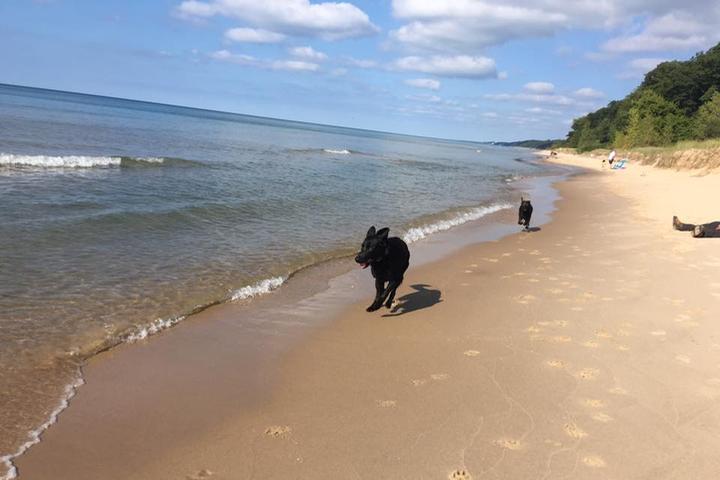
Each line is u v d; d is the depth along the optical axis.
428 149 88.25
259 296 6.98
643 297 7.11
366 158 40.22
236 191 15.08
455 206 16.84
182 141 35.38
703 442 3.73
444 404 4.25
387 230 6.53
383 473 3.33
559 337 5.73
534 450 3.61
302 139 69.25
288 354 5.23
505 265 9.16
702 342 5.56
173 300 6.42
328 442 3.68
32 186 12.03
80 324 5.48
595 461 3.48
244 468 3.36
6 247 7.51
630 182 29.22
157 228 9.81
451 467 3.40
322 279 7.97
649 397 4.38
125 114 77.38
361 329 6.02
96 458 3.41
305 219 12.25
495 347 5.47
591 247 10.67
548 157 89.06
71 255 7.61
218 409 4.12
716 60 80.62
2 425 3.69
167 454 3.49
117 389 4.34
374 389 4.52
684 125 61.06
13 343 4.93
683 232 11.92
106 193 12.36
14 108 48.56
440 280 8.15
